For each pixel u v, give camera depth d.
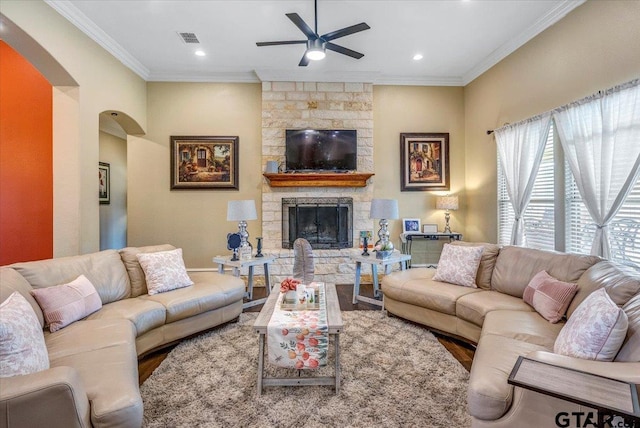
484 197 5.02
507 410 1.47
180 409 2.02
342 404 2.06
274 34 3.98
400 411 1.99
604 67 2.96
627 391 1.17
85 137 3.69
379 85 5.52
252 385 2.29
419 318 3.25
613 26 2.86
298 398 2.13
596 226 3.03
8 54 3.99
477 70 5.04
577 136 3.21
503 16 3.59
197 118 5.28
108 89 4.15
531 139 3.90
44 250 4.03
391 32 3.95
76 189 3.57
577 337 1.65
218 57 4.64
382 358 2.66
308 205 5.33
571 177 3.49
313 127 5.30
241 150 5.34
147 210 5.25
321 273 5.17
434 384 2.28
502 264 3.14
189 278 3.30
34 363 1.55
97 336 2.07
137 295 3.05
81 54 3.62
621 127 2.78
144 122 5.14
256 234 5.39
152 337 2.68
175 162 5.24
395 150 5.54
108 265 2.93
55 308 2.23
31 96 4.02
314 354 2.13
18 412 1.23
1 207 3.99
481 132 5.06
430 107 5.57
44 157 4.03
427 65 4.99
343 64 4.92
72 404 1.30
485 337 2.11
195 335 3.10
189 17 3.59
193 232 5.30
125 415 1.42
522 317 2.38
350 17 3.61
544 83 3.71
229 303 3.29
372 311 3.83
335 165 5.27
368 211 5.40
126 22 3.69
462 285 3.23
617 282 2.07
